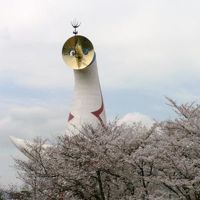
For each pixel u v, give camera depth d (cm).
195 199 2356
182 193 2331
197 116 2419
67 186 2589
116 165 2491
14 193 3103
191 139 2289
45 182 2698
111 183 2636
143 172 2525
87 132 2644
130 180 2552
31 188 2995
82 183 2572
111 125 2725
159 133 2569
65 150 2575
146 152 2364
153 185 2492
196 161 2208
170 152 2297
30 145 3203
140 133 2606
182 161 2211
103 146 2494
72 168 2552
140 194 2428
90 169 2502
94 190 2609
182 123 2369
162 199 2247
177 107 2480
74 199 2594
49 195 2662
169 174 2328
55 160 2648
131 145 2558
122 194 2606
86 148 2511
